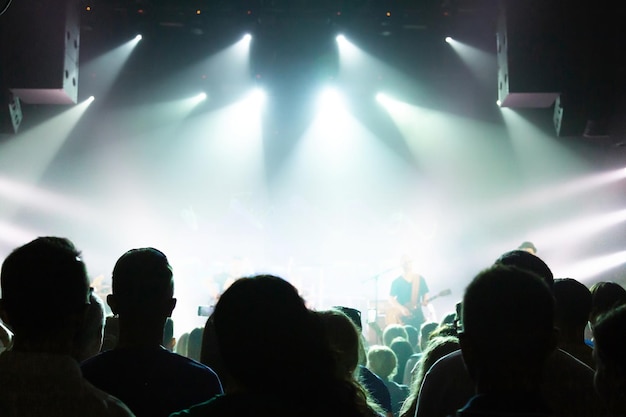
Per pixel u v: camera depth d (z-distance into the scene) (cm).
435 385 241
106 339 340
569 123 923
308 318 163
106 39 1098
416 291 1082
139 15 1082
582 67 897
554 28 901
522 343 156
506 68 912
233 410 154
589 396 220
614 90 893
